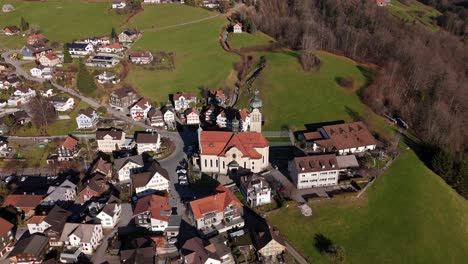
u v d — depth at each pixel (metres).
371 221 142.12
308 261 127.69
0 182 157.25
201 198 136.88
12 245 132.88
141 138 179.25
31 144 185.12
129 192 155.00
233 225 136.75
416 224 141.88
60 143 184.25
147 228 136.25
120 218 141.38
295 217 142.00
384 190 154.50
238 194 151.88
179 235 133.25
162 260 124.12
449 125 196.12
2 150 179.88
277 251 126.88
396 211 146.25
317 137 181.88
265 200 147.12
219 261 120.94
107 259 125.25
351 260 129.50
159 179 152.75
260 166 165.12
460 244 139.00
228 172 164.62
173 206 146.38
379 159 170.50
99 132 181.38
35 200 146.12
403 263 129.88
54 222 131.62
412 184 158.12
